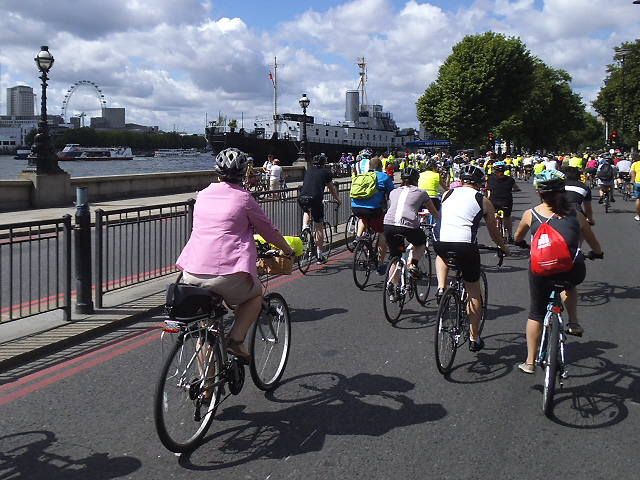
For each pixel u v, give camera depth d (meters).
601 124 144.25
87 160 119.12
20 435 4.14
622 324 6.97
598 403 4.71
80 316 6.80
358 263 8.69
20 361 5.54
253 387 5.03
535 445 4.02
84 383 5.09
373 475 3.62
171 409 3.77
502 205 11.72
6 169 77.06
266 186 30.33
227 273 3.97
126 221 7.65
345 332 6.61
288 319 5.19
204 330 3.95
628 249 12.55
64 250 6.54
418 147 78.19
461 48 57.47
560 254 4.54
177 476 3.62
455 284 5.74
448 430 4.23
